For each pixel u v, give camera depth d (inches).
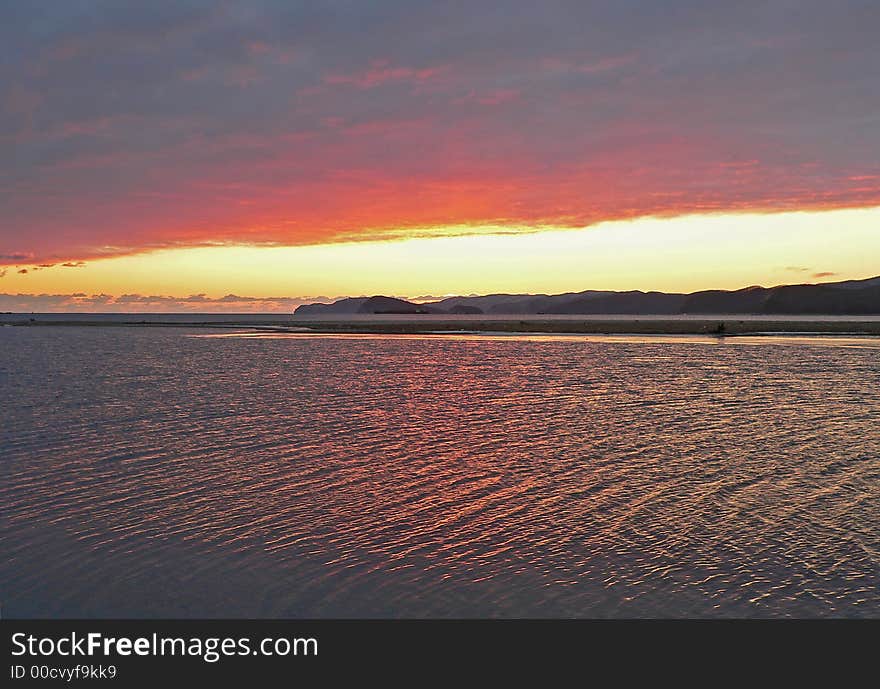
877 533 575.8
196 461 837.2
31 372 1950.1
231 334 4734.3
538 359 2381.9
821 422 1086.4
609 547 554.6
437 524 610.5
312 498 685.9
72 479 752.3
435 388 1547.7
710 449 895.7
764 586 484.4
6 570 513.0
